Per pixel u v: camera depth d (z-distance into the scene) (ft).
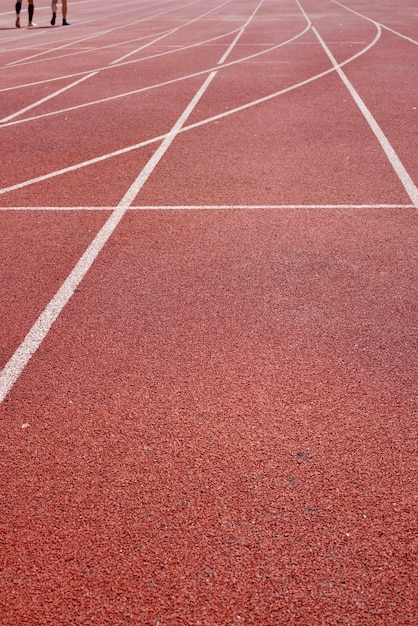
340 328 15.43
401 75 47.09
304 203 23.31
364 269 18.31
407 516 10.30
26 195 24.89
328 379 13.57
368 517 10.29
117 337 15.28
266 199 23.76
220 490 10.85
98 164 28.43
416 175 25.99
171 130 33.68
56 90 45.70
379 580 9.26
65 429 12.34
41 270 18.72
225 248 19.83
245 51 61.26
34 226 21.89
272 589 9.15
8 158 29.78
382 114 35.81
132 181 26.09
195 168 27.48
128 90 44.73
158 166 27.91
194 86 45.29
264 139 31.58
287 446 11.78
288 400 12.96
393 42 64.13
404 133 31.96
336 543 9.85
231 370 13.92
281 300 16.74
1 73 53.88
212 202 23.59
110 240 20.63
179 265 18.79
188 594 9.12
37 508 10.62
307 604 8.94
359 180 25.55
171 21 91.76
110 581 9.34
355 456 11.53
